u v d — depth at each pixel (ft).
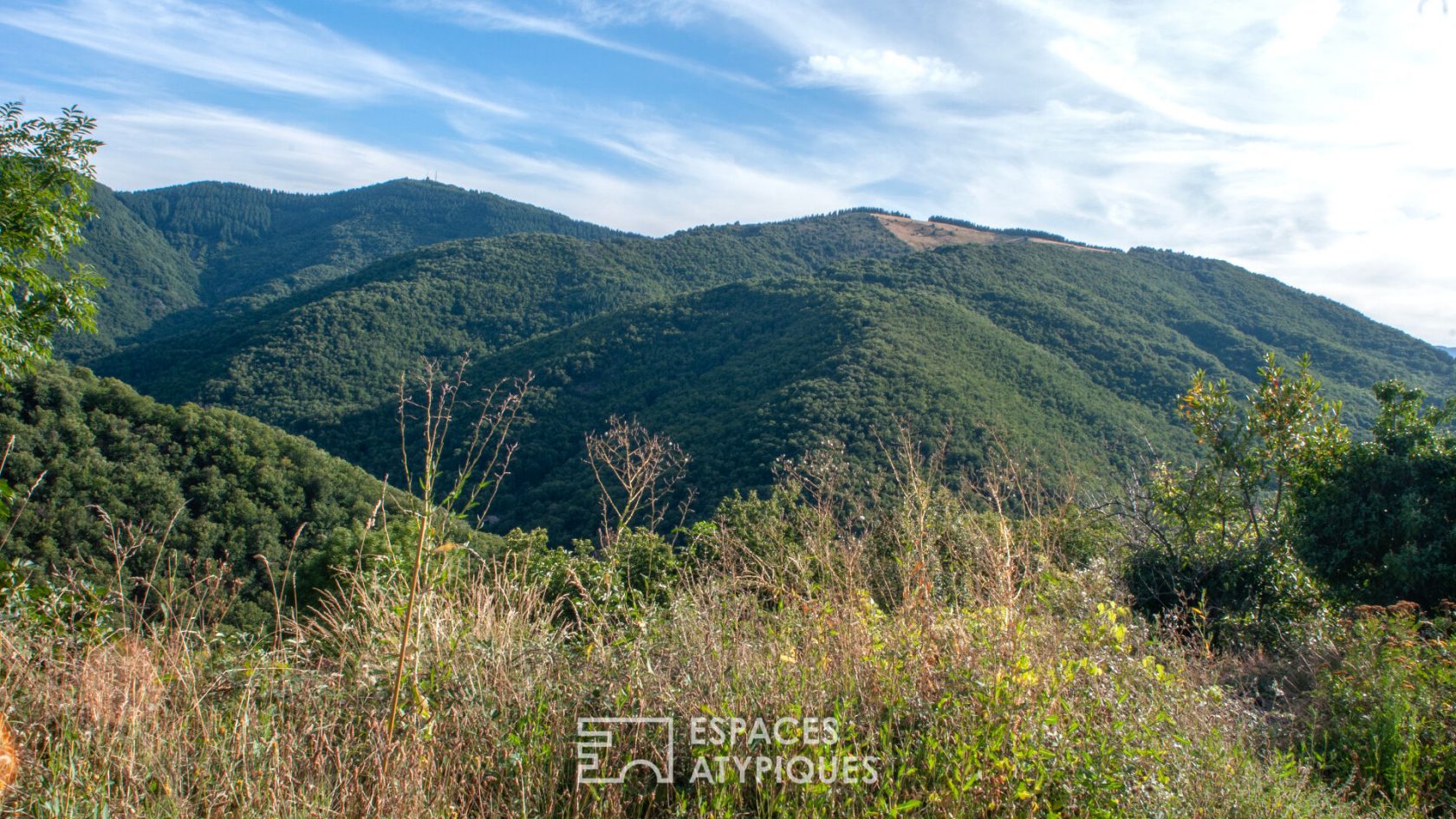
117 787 6.68
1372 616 14.43
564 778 7.36
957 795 6.82
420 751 6.93
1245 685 15.26
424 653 8.42
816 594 10.50
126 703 7.24
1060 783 7.38
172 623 8.98
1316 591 23.62
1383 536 22.75
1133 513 25.91
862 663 8.87
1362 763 10.99
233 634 9.20
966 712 7.94
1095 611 10.46
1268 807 8.49
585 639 9.71
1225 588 22.85
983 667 8.44
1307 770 9.56
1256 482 26.09
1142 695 9.08
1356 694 12.05
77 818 6.11
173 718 7.50
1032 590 10.12
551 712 7.97
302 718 7.88
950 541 11.37
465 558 10.11
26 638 8.66
